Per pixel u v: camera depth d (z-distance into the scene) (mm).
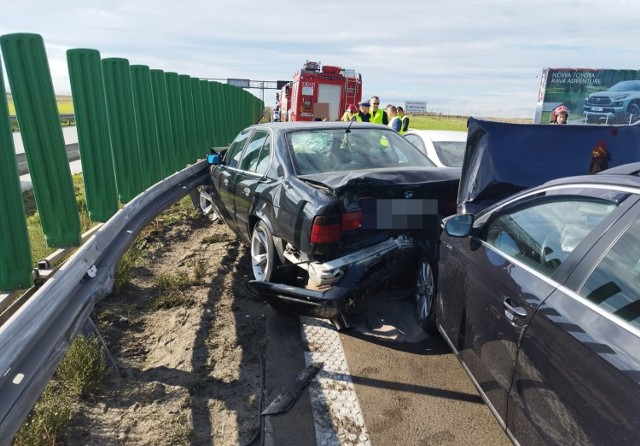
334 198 3742
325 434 2893
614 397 1690
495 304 2625
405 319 4336
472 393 3314
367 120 11406
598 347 1826
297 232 3912
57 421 2703
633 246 1955
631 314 1804
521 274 2500
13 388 2225
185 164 8125
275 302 3988
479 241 3086
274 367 3562
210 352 3727
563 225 2408
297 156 4547
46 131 3369
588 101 23641
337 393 3291
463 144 6738
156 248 6031
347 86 17594
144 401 3100
